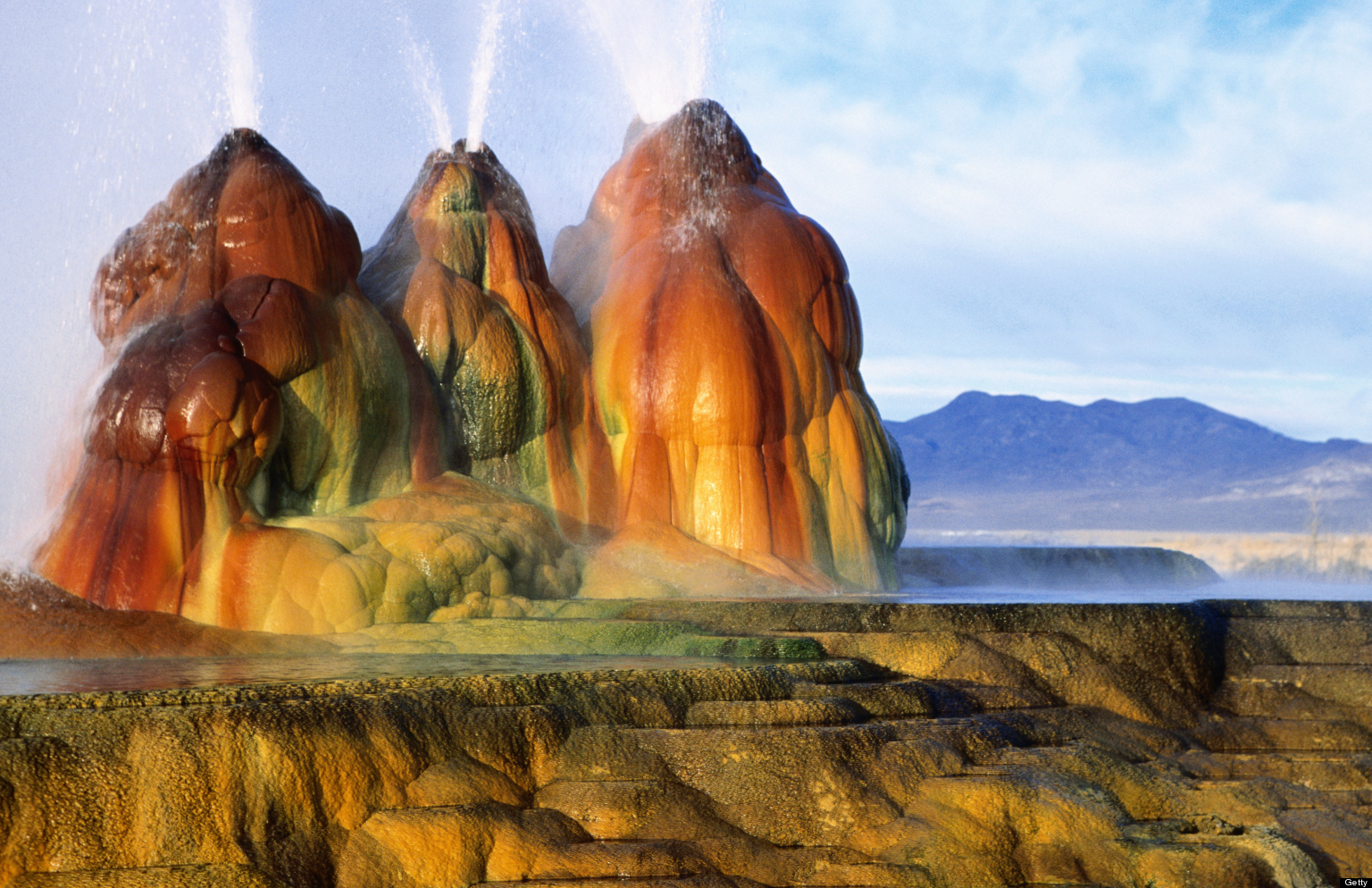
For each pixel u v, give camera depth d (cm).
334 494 1218
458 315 1358
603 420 1502
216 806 598
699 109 1642
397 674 794
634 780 719
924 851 692
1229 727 974
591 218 1747
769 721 784
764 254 1544
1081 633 1020
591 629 1036
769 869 677
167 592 1035
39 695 627
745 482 1434
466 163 1498
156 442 1066
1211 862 699
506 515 1276
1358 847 771
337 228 1262
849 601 1146
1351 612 1079
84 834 581
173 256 1202
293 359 1159
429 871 629
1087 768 809
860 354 1672
